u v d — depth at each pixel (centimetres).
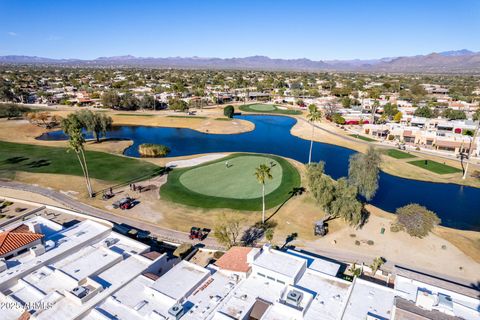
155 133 13575
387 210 6353
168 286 3347
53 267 3703
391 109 14700
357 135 12400
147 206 6116
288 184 7112
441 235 5203
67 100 19138
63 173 7856
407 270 4103
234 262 3784
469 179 7894
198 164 8688
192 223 5503
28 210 6019
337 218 5672
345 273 4194
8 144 10619
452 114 14162
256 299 3172
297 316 2947
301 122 15138
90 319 2945
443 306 2878
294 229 5309
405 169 8550
